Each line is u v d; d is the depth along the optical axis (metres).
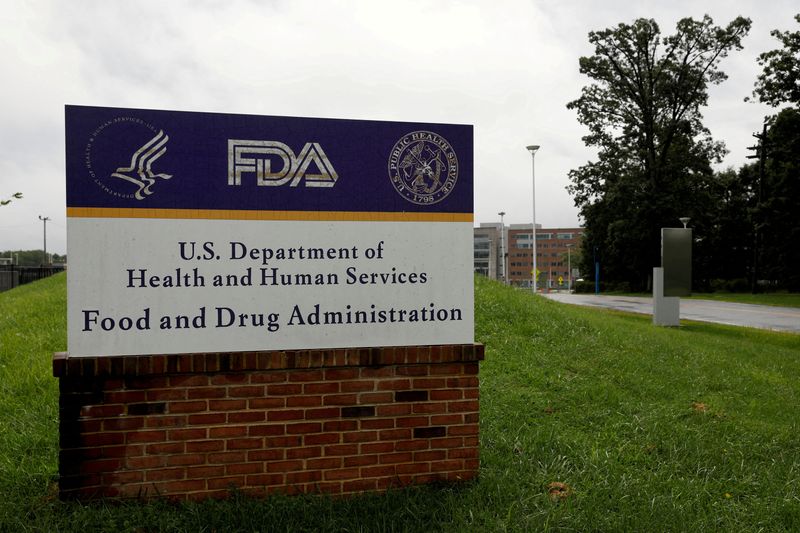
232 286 4.19
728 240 59.44
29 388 6.36
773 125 40.09
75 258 3.96
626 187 48.31
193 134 4.14
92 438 3.91
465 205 4.59
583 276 79.69
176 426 4.02
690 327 18.02
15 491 4.20
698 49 46.06
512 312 10.79
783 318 24.33
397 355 4.39
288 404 4.21
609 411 6.62
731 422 6.56
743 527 4.20
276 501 4.00
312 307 4.33
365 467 4.34
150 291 4.06
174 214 4.11
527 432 5.83
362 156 4.43
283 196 4.29
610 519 4.13
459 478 4.50
